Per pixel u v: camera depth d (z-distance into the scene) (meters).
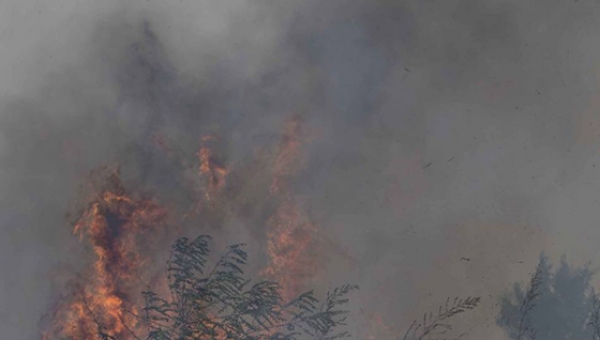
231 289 4.75
